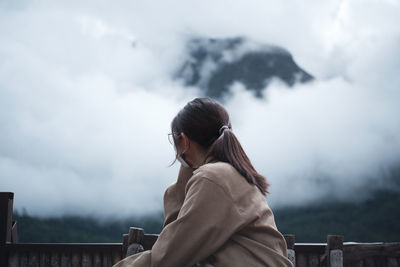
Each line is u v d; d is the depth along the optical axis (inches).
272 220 57.9
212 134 61.0
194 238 51.8
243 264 52.2
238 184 55.9
